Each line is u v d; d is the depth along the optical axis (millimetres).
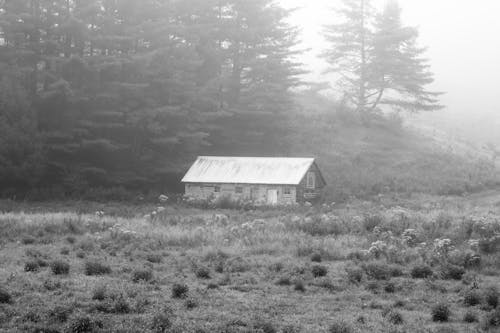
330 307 19453
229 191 59125
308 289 21906
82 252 26984
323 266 24672
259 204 56219
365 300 20641
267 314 18312
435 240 29750
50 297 19016
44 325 16000
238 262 26094
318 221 37500
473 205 56125
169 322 16391
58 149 57750
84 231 34219
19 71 57406
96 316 16969
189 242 31469
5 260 25219
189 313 17859
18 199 53188
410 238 31828
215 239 32062
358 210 51406
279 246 30516
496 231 32500
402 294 21625
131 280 22297
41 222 34875
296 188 57156
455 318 18406
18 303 18172
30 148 54438
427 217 39438
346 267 25719
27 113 56344
